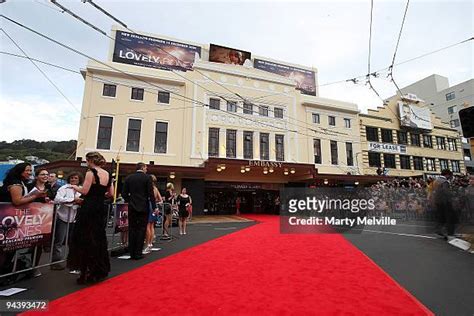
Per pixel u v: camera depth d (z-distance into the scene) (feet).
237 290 10.80
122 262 15.80
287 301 9.66
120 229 19.77
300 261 15.72
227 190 71.20
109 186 13.25
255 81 72.23
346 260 15.94
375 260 15.99
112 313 8.67
